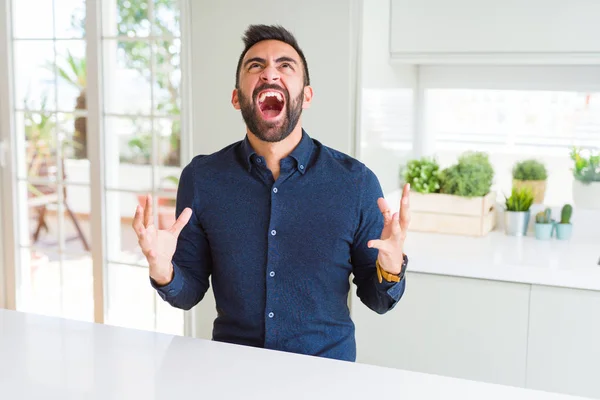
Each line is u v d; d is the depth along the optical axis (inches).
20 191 149.3
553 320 98.6
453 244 112.7
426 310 105.1
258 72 67.3
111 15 133.5
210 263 73.8
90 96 136.2
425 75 132.1
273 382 54.2
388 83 118.6
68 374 55.6
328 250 68.9
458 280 103.0
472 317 102.7
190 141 120.5
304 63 69.7
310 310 68.7
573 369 98.5
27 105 145.6
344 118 109.7
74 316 148.9
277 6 111.3
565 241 116.8
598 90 120.9
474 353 103.3
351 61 108.3
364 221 69.9
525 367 101.0
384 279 63.2
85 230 145.9
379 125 116.3
